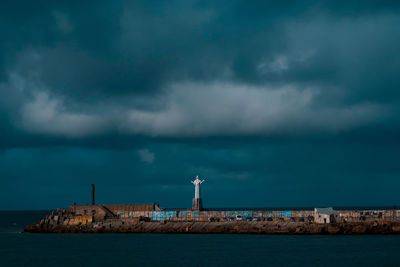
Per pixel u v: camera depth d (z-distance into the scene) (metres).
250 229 198.00
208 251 152.00
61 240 191.62
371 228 187.62
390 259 132.25
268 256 140.25
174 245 167.62
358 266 124.25
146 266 130.00
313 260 132.75
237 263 130.75
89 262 138.00
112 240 186.25
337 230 188.00
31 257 149.00
